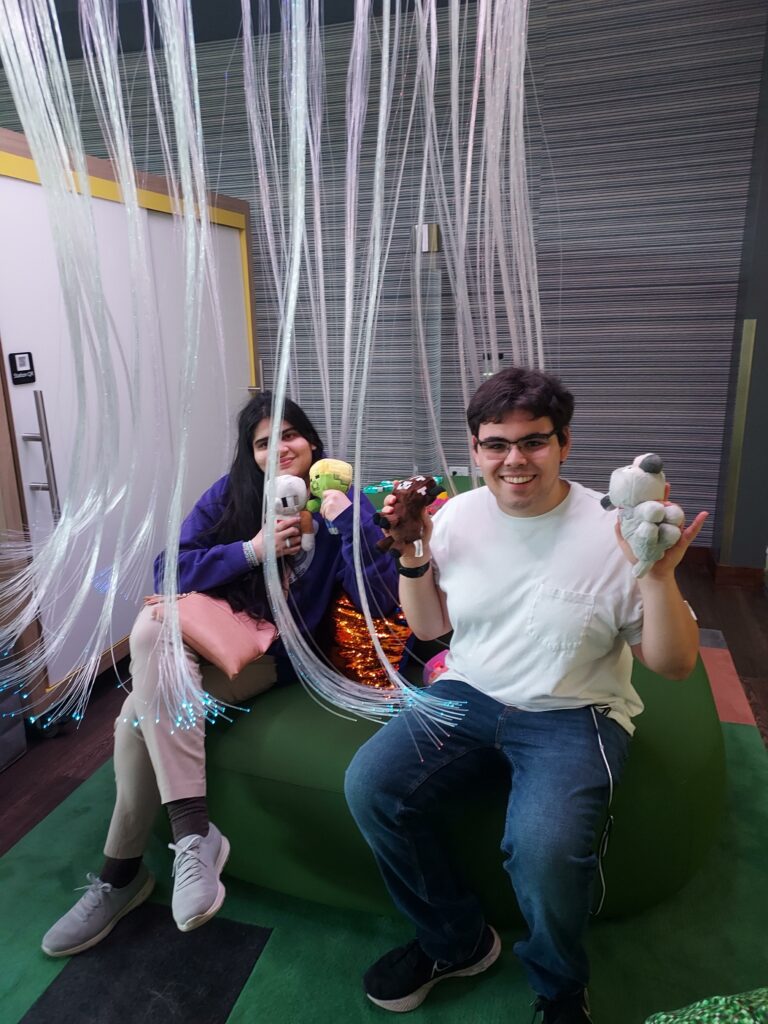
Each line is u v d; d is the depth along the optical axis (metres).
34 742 2.08
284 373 1.05
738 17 2.82
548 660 1.12
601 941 1.37
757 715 2.13
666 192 3.07
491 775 1.30
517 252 1.20
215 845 1.35
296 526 1.38
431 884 1.18
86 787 1.87
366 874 1.39
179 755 1.34
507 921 1.38
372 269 1.00
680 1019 0.73
